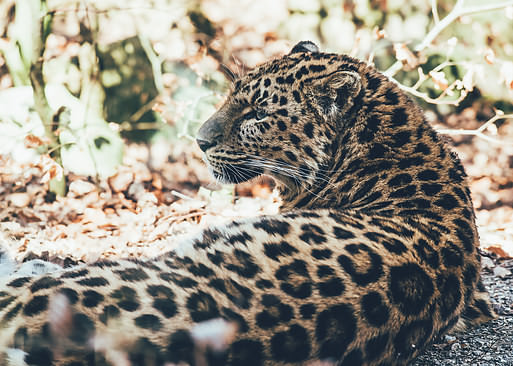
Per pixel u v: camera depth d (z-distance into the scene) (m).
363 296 4.95
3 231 11.05
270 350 4.61
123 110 14.49
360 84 6.41
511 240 10.61
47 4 14.57
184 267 5.11
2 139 13.62
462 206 6.06
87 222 11.95
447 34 14.46
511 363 5.94
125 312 4.66
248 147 6.93
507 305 7.40
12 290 5.08
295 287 4.88
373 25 14.90
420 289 5.23
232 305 4.72
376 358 4.97
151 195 13.40
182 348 4.51
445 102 11.40
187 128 14.38
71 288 4.90
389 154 6.34
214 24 15.12
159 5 15.16
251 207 12.60
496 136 14.11
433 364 6.04
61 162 13.55
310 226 5.48
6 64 14.51
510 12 11.27
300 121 6.64
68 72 14.16
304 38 15.03
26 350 4.59
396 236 5.52
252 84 6.91
